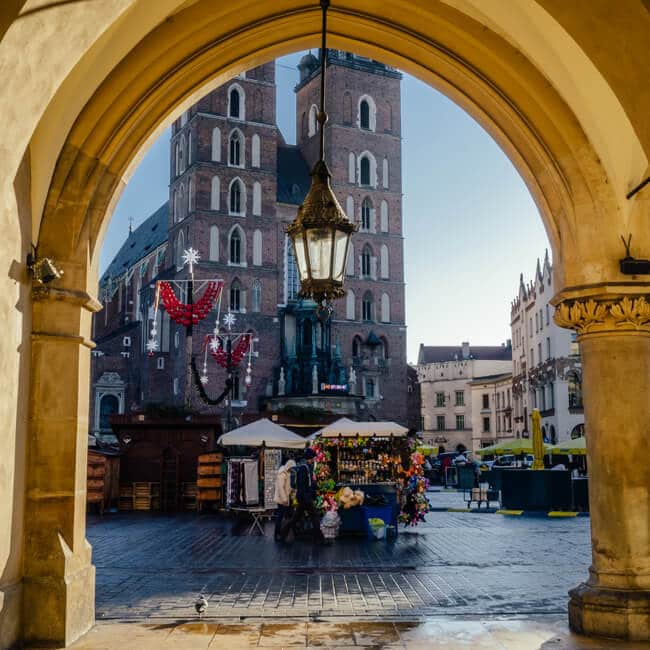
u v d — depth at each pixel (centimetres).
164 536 1636
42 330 684
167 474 2447
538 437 2570
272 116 6544
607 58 611
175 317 2728
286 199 6694
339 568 1159
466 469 3303
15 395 639
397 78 7188
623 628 672
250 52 778
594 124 702
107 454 2383
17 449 651
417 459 1792
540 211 780
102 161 706
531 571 1122
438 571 1123
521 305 6500
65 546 682
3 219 602
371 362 6675
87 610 717
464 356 10506
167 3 682
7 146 503
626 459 703
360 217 6900
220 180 6297
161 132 766
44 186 682
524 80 735
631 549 693
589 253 723
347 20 777
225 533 1700
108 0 493
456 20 748
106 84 699
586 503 2291
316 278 657
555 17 611
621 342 714
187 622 762
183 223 6359
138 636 700
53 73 501
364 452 1811
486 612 807
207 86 770
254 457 2217
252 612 815
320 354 6272
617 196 720
